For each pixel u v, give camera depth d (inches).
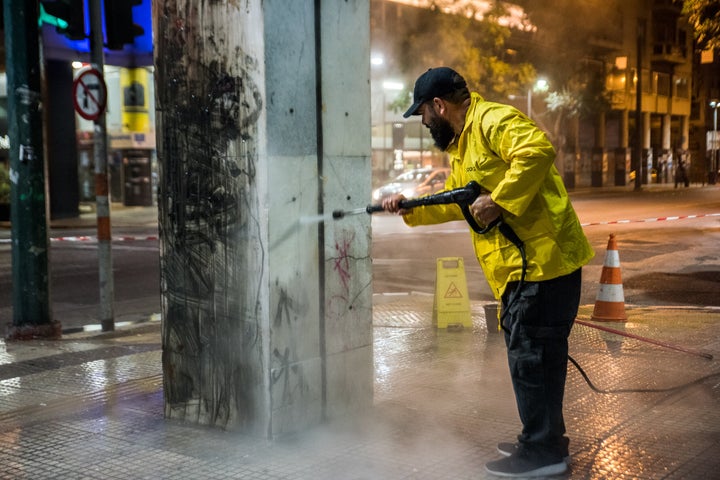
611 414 167.0
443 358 223.9
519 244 128.3
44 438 158.9
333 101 158.2
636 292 374.9
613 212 980.6
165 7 158.1
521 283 129.1
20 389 203.2
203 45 152.7
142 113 1198.9
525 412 134.5
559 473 133.5
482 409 172.7
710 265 459.8
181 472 138.7
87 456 147.9
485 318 270.7
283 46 146.8
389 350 235.5
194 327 162.2
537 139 120.6
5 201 977.5
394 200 138.9
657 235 632.4
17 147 281.9
